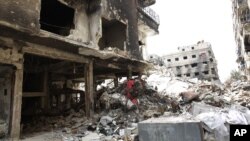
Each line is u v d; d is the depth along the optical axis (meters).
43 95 12.88
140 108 12.18
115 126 9.18
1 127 7.87
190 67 54.81
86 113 11.30
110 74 17.77
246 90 17.64
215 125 5.95
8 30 7.81
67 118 11.59
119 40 14.34
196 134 5.46
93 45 11.84
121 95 13.16
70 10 13.33
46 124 10.85
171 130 5.75
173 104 11.57
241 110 8.72
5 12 7.34
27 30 7.98
